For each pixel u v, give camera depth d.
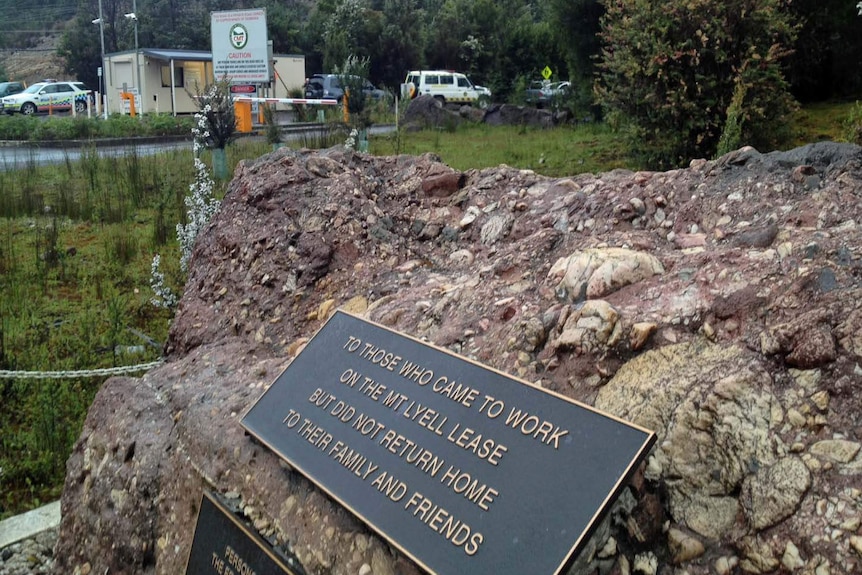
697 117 9.38
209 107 12.02
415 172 5.39
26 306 7.39
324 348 3.55
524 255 3.92
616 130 11.90
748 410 2.58
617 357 2.96
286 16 45.25
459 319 3.61
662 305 3.09
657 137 9.70
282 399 3.41
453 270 4.42
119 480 3.72
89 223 10.47
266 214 5.06
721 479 2.54
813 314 2.69
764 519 2.39
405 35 37.34
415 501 2.70
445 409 2.95
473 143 15.00
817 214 3.32
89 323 7.00
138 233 9.95
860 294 2.70
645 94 9.71
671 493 2.59
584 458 2.53
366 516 2.74
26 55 67.75
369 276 4.49
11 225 10.33
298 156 5.45
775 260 3.06
